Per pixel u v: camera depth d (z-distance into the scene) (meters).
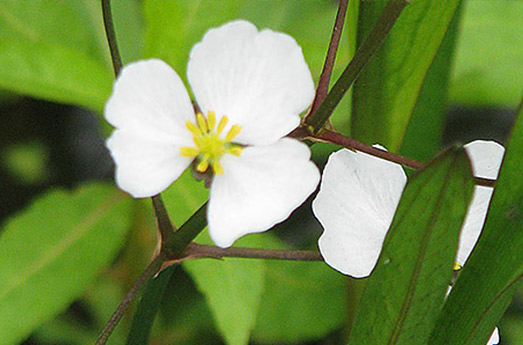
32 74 0.29
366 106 0.27
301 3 0.31
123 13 0.32
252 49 0.24
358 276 0.25
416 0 0.26
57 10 0.31
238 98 0.25
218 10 0.30
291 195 0.24
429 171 0.23
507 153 0.24
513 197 0.24
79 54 0.30
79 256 0.30
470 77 0.32
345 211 0.25
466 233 0.26
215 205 0.24
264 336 0.32
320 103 0.25
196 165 0.25
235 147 0.25
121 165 0.24
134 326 0.26
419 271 0.24
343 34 0.31
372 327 0.25
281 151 0.24
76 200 0.31
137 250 0.31
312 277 0.32
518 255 0.24
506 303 0.25
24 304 0.30
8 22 0.31
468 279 0.25
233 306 0.29
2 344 0.29
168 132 0.24
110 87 0.30
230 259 0.29
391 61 0.27
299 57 0.25
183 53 0.30
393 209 0.25
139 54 0.32
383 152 0.25
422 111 0.29
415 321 0.24
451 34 0.29
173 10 0.30
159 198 0.25
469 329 0.25
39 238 0.30
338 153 0.25
